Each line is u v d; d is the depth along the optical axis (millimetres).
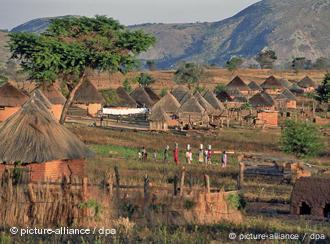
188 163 157875
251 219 78500
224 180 123500
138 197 77375
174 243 58656
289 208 93562
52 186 73750
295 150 166125
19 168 91375
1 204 70500
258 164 146750
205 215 75938
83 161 106188
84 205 70812
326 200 88438
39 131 100250
